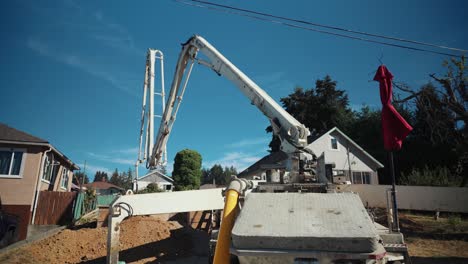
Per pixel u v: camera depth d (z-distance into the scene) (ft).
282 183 20.35
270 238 11.82
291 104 138.10
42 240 40.16
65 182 70.54
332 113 130.41
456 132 50.90
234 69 30.55
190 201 26.50
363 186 53.42
